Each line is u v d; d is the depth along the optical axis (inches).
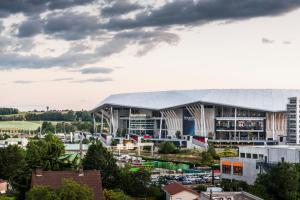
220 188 5718.5
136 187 5925.2
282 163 5915.4
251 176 6939.0
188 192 5339.6
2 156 6766.7
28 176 5285.4
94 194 4589.1
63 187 4065.0
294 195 5575.8
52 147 6161.4
